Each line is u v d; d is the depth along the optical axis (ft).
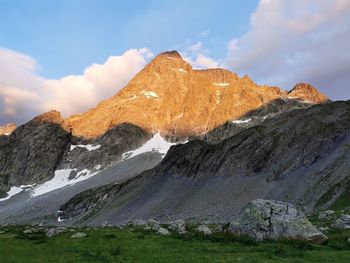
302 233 122.42
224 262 95.04
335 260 97.50
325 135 548.72
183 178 655.35
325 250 110.83
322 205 394.32
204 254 106.01
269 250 110.01
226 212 485.56
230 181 570.05
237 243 122.31
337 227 166.61
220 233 135.13
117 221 592.19
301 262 94.89
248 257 100.68
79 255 108.78
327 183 442.09
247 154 605.31
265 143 602.44
